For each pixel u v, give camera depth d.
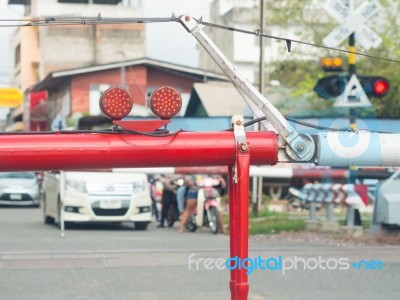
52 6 62.38
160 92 5.88
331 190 17.61
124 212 20.42
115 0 63.44
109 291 10.46
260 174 18.62
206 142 5.88
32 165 5.75
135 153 5.82
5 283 11.03
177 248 15.02
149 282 11.13
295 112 37.72
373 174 17.84
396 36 36.81
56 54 60.22
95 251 14.47
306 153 6.08
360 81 16.98
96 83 49.75
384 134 6.24
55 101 56.56
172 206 21.88
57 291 10.45
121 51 57.66
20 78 66.56
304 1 39.00
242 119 6.01
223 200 27.44
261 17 24.98
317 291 10.46
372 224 17.14
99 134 5.84
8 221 23.50
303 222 18.86
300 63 39.00
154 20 6.12
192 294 10.25
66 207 20.19
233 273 6.00
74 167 5.82
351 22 17.47
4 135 5.77
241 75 6.13
